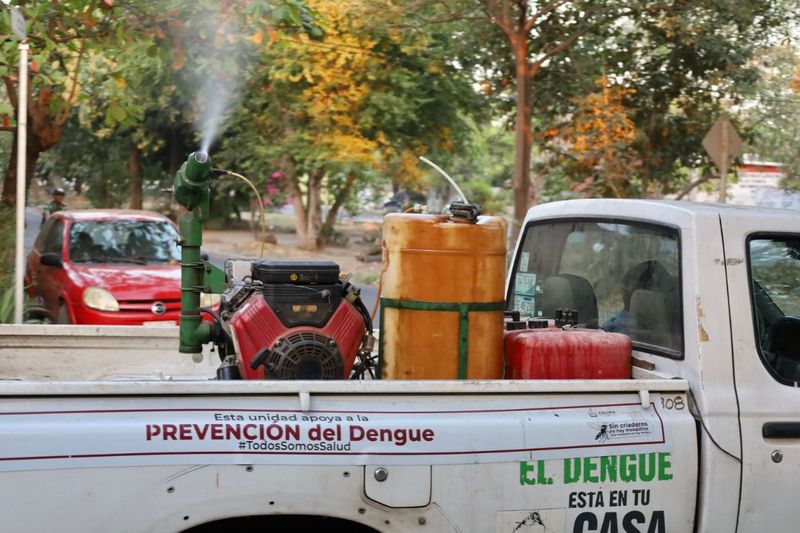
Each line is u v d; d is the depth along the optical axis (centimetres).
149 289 973
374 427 295
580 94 1594
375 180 3042
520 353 350
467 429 302
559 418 312
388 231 353
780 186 2059
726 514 327
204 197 372
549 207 454
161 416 280
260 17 921
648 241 374
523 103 1377
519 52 1373
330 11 1641
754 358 338
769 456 332
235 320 348
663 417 324
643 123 1750
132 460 273
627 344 359
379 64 2141
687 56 1656
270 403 291
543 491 308
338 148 2202
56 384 273
